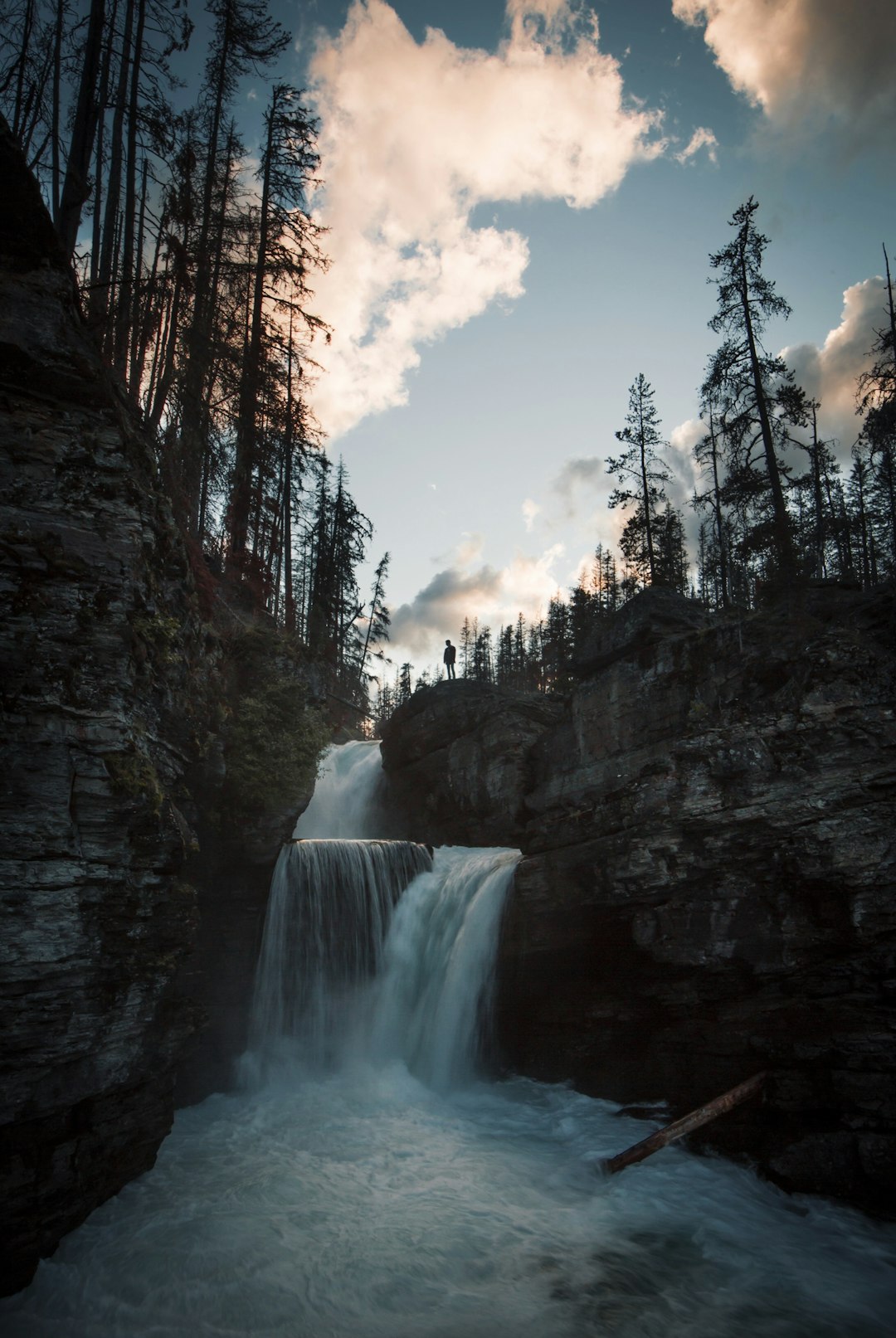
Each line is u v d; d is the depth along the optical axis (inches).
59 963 317.7
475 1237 377.1
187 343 778.8
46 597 348.8
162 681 424.2
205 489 869.8
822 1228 386.0
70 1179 340.2
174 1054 423.2
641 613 992.9
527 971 624.1
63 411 386.0
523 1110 568.4
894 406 935.7
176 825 404.8
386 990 697.6
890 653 510.0
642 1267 352.5
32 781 322.0
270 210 992.2
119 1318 304.5
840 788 466.3
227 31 880.3
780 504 894.4
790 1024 457.1
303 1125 526.0
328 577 1642.5
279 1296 322.7
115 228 706.2
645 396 1536.7
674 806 521.3
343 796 1328.7
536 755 1062.4
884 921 434.0
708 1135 469.4
